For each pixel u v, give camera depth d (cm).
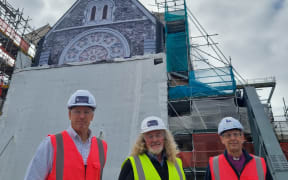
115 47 1659
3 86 1862
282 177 848
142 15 1741
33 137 1328
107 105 1337
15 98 1482
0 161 1292
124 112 1294
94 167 294
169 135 357
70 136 304
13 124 1395
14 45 1989
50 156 279
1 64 1928
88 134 321
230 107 1283
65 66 1522
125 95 1340
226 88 1305
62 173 271
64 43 1792
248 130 1234
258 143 1066
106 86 1394
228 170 355
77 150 294
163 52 1546
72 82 1455
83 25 1822
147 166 316
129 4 1808
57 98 1423
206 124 1262
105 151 333
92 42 1731
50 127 1337
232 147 358
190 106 1319
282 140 1781
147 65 1388
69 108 319
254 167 352
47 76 1514
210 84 1345
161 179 307
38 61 1773
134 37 1661
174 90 1377
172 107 1327
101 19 1806
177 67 1606
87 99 314
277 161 902
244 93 1382
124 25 1731
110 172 1155
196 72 1417
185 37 1686
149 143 331
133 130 1234
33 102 1439
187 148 1455
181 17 1708
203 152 1127
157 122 334
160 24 1717
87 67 1485
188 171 1170
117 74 1414
